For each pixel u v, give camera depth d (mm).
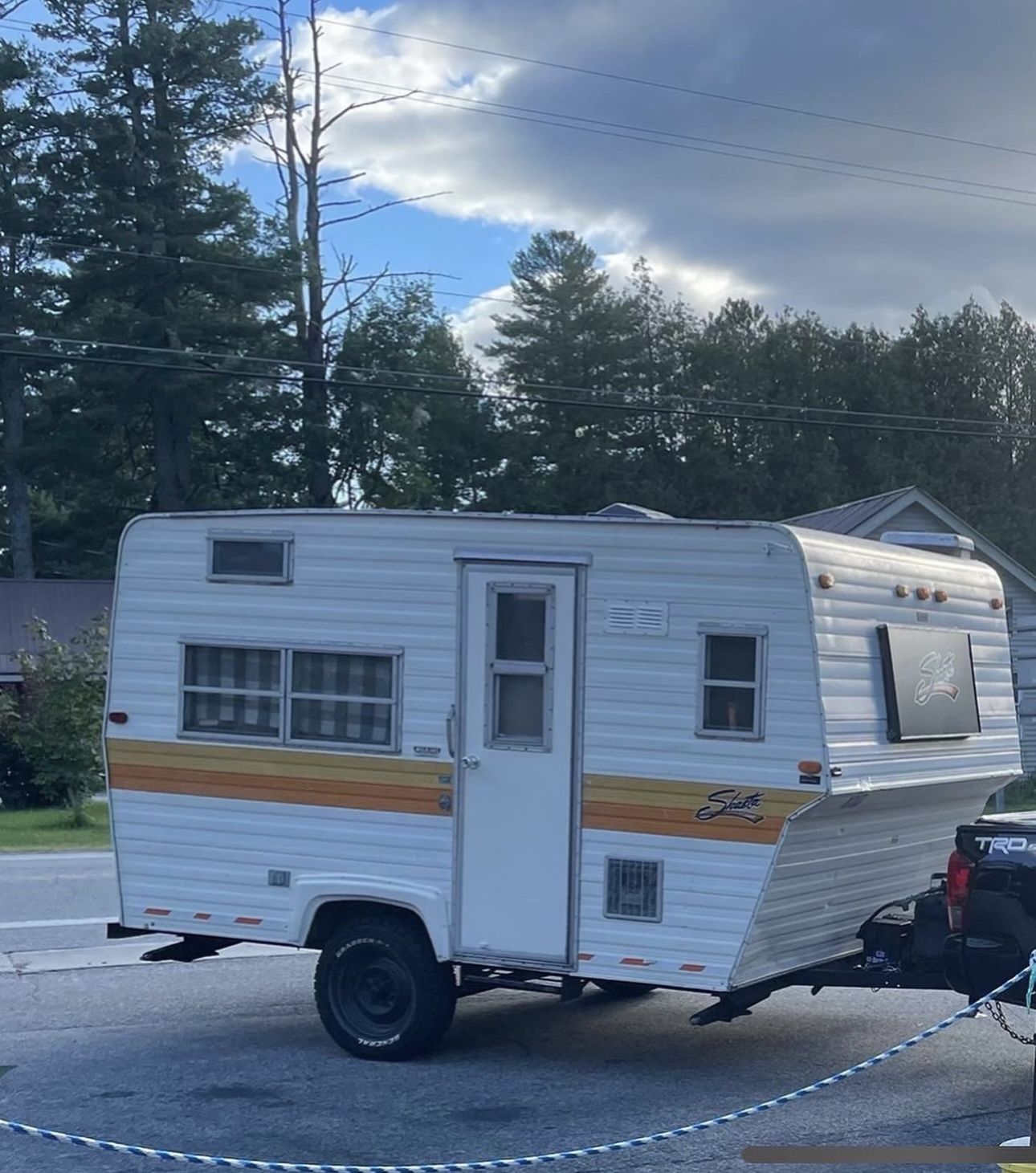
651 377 58781
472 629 8164
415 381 49969
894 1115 7230
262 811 8641
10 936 11891
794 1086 7770
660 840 7695
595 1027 9125
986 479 58625
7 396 46938
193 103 45562
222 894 8734
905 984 7855
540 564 8031
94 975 10570
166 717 8945
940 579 8898
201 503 48625
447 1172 5504
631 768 7770
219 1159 5457
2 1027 9109
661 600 7766
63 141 45500
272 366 46094
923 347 62219
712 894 7570
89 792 21969
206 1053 8477
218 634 8820
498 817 8047
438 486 56938
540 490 55656
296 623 8617
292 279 44781
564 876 7895
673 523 7762
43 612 33812
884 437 59188
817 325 60969
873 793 7797
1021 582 29281
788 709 7473
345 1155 6660
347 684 8484
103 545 49156
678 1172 6430
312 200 45531
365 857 8359
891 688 8039
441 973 8219
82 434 44906
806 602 7457
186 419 45719
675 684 7715
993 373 62719
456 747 8148
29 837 19422
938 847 9148
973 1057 8344
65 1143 6312
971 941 7242
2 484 50812
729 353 59312
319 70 45188
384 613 8391
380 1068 8156
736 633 7594
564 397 57188
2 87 44938
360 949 8344
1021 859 7121
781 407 53812
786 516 56562
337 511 8531
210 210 45250
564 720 7930
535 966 7938
